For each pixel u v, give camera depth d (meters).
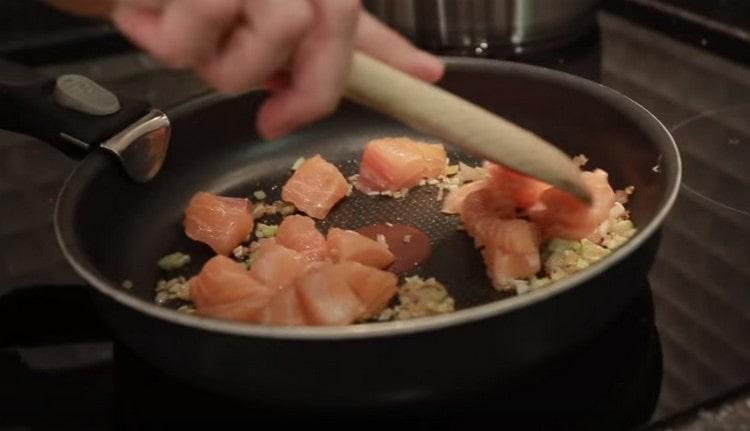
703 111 0.65
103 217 0.56
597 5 0.74
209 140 0.62
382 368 0.45
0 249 0.58
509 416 0.47
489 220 0.55
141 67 0.74
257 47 0.41
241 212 0.59
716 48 0.71
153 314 0.45
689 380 0.47
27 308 0.54
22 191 0.62
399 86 0.47
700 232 0.55
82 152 0.57
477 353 0.45
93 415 0.48
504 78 0.61
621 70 0.70
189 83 0.71
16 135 0.67
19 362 0.51
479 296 0.54
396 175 0.61
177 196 0.61
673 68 0.70
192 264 0.57
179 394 0.49
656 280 0.52
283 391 0.46
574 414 0.47
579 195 0.51
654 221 0.48
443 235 0.58
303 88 0.43
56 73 0.74
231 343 0.45
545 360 0.48
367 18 0.48
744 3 0.74
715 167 0.60
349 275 0.51
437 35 0.72
